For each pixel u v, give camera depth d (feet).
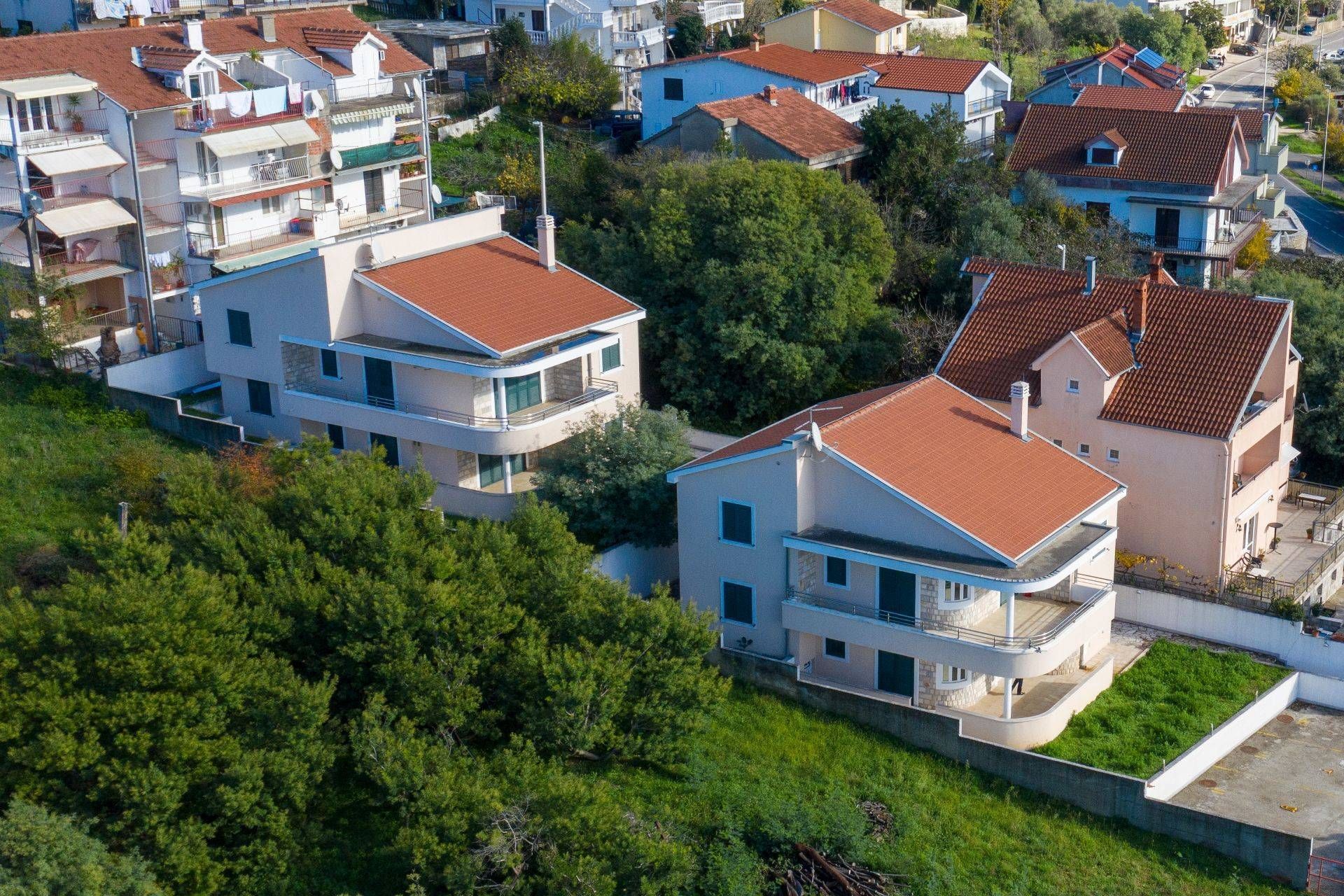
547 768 130.21
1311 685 156.87
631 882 116.57
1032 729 144.25
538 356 172.86
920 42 417.69
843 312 202.90
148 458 167.73
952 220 250.16
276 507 145.69
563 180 247.29
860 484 149.28
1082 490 156.56
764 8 408.26
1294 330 206.08
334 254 176.35
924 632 145.18
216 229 215.92
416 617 132.36
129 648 117.29
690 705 137.39
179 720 116.57
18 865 102.73
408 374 176.65
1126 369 173.37
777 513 151.64
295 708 121.29
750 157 255.50
